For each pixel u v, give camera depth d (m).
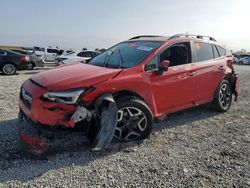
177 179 3.40
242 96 8.83
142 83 4.52
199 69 5.62
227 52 6.84
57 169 3.56
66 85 3.86
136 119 4.43
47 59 26.66
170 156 4.03
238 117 6.22
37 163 3.70
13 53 14.87
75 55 17.39
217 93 6.25
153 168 3.65
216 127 5.45
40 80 4.16
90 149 4.16
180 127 5.36
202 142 4.63
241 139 4.83
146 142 4.51
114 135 4.34
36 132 3.88
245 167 3.76
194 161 3.90
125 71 4.43
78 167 3.63
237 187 3.27
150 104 4.70
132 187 3.20
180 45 5.42
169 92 5.01
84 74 4.20
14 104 6.81
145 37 5.90
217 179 3.43
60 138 4.45
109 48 5.95
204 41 6.12
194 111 6.55
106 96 4.00
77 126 3.96
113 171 3.55
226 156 4.11
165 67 4.68
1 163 3.66
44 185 3.19
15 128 4.97
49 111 3.76
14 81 11.32
